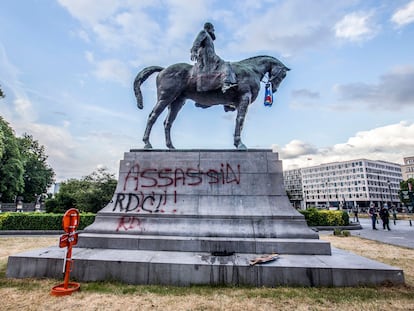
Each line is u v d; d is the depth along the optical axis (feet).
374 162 321.32
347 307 12.41
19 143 120.47
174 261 16.02
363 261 16.72
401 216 131.44
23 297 13.44
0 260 22.35
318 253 18.33
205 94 25.16
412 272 19.10
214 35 26.16
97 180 65.51
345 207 271.90
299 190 371.15
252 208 21.11
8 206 99.14
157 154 23.50
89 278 15.87
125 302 12.94
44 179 134.21
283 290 14.46
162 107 25.14
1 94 83.82
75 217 15.21
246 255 17.75
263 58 26.99
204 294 13.98
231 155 23.07
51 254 17.42
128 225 20.68
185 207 21.40
